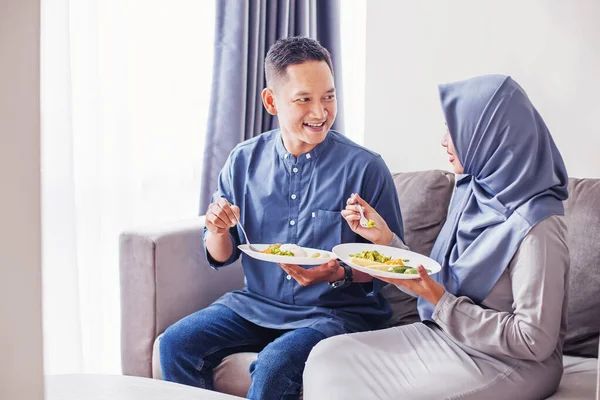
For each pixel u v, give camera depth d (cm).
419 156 257
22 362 61
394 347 149
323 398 135
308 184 191
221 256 192
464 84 159
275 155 195
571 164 220
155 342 188
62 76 180
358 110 306
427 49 250
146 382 135
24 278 60
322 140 186
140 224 246
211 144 247
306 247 190
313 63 181
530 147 150
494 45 233
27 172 59
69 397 125
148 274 189
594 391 149
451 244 164
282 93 184
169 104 249
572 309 176
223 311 187
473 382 137
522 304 140
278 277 187
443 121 249
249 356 176
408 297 202
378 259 163
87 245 222
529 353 139
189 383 174
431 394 132
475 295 152
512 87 153
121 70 230
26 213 59
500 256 148
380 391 132
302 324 176
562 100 220
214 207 182
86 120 220
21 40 58
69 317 145
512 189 150
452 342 151
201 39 257
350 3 302
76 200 220
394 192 191
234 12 245
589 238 176
